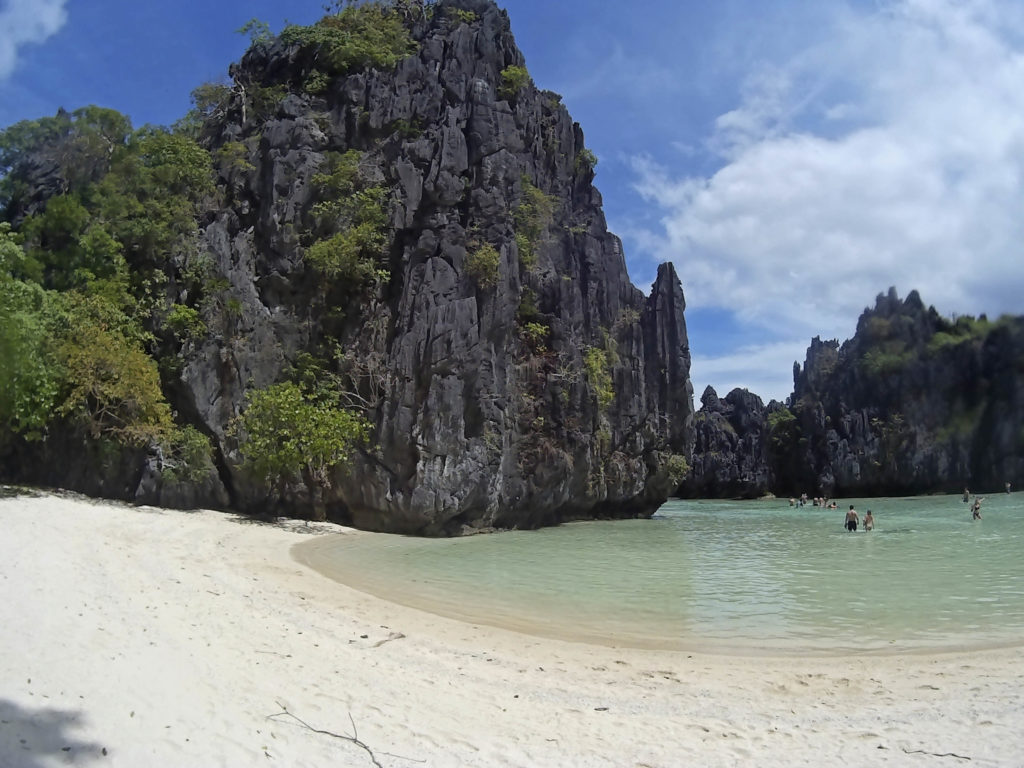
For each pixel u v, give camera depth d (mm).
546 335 48281
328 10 50281
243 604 16594
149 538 24422
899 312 102875
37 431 31391
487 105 45156
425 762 8836
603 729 10477
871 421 99312
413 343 39125
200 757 8219
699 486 104688
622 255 58344
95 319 34312
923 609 19656
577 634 16828
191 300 38656
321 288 40625
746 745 9930
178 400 37000
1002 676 13336
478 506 40125
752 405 108875
